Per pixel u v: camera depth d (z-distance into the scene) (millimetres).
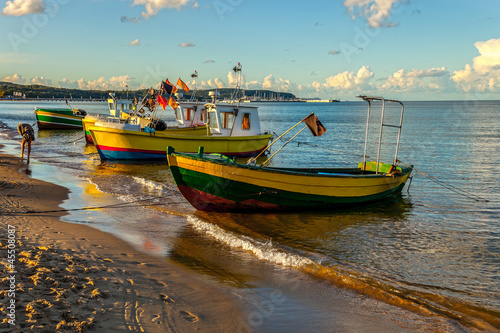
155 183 15188
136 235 8766
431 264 7645
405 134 43344
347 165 22359
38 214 9844
